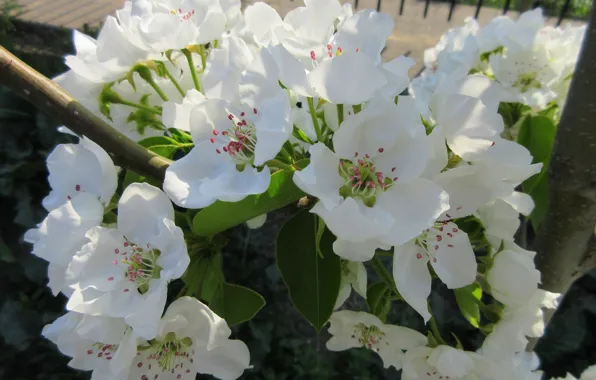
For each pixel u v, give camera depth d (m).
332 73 0.10
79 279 0.11
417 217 0.10
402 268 0.11
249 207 0.10
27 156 0.41
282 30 0.12
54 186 0.12
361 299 0.34
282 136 0.10
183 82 0.14
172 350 0.12
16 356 0.35
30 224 0.38
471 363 0.13
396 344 0.14
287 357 0.36
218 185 0.10
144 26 0.12
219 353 0.12
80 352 0.11
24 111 0.43
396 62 0.11
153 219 0.11
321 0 0.12
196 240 0.12
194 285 0.12
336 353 0.36
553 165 0.15
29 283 0.38
